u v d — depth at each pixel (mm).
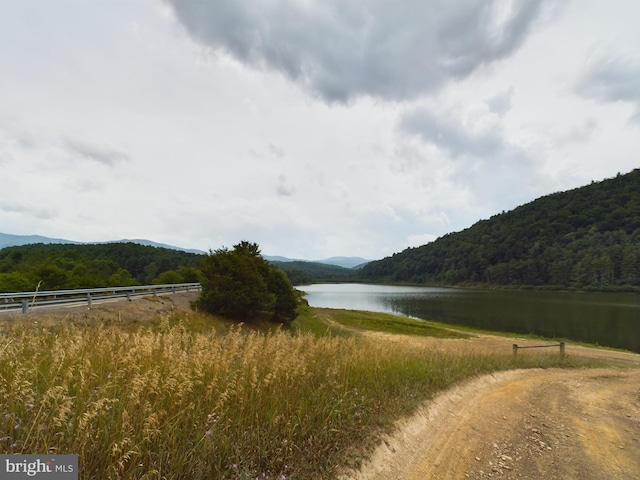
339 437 4129
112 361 3719
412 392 6613
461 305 67062
